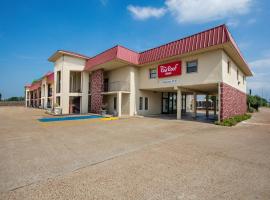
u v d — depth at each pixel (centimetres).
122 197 295
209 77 1257
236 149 581
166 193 307
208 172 397
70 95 2083
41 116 1742
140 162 465
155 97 2059
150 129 994
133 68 1814
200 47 1223
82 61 2162
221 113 1195
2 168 421
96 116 1728
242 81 2031
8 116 1741
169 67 1538
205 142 680
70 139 741
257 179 361
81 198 293
